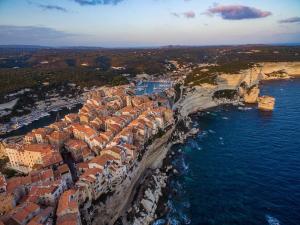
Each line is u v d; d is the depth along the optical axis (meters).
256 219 74.94
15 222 55.34
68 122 126.94
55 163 83.62
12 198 62.88
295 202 81.00
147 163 102.06
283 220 74.00
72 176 83.31
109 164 79.62
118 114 138.75
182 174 100.31
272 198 83.56
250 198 84.25
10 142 125.50
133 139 105.31
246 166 103.75
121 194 78.56
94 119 127.75
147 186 88.00
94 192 71.25
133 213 76.38
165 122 129.75
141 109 144.00
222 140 130.00
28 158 91.94
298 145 118.62
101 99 175.75
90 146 102.81
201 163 108.31
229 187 90.69
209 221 75.12
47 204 65.06
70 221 55.44
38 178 72.31
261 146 120.12
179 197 86.31
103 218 70.06
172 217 76.81
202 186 92.00
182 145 126.06
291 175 95.25
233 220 75.12
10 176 90.12
